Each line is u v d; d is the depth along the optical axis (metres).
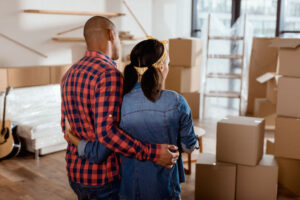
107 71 1.26
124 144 1.20
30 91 4.46
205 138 4.54
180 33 6.55
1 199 2.86
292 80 2.55
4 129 3.76
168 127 1.24
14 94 4.27
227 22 6.21
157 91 1.22
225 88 6.16
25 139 3.88
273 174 2.52
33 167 3.58
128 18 6.07
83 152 1.31
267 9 5.68
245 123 2.51
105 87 1.23
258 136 2.49
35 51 4.95
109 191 1.37
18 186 3.12
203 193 2.62
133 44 6.19
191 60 5.47
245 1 5.96
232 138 2.52
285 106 2.62
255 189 2.55
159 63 1.25
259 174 2.53
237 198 2.60
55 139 3.99
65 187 3.11
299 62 2.49
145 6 6.27
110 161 1.35
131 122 1.25
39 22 4.95
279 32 5.52
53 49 5.15
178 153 1.27
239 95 5.63
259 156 2.61
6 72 4.29
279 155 2.66
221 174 2.55
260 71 5.50
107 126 1.21
